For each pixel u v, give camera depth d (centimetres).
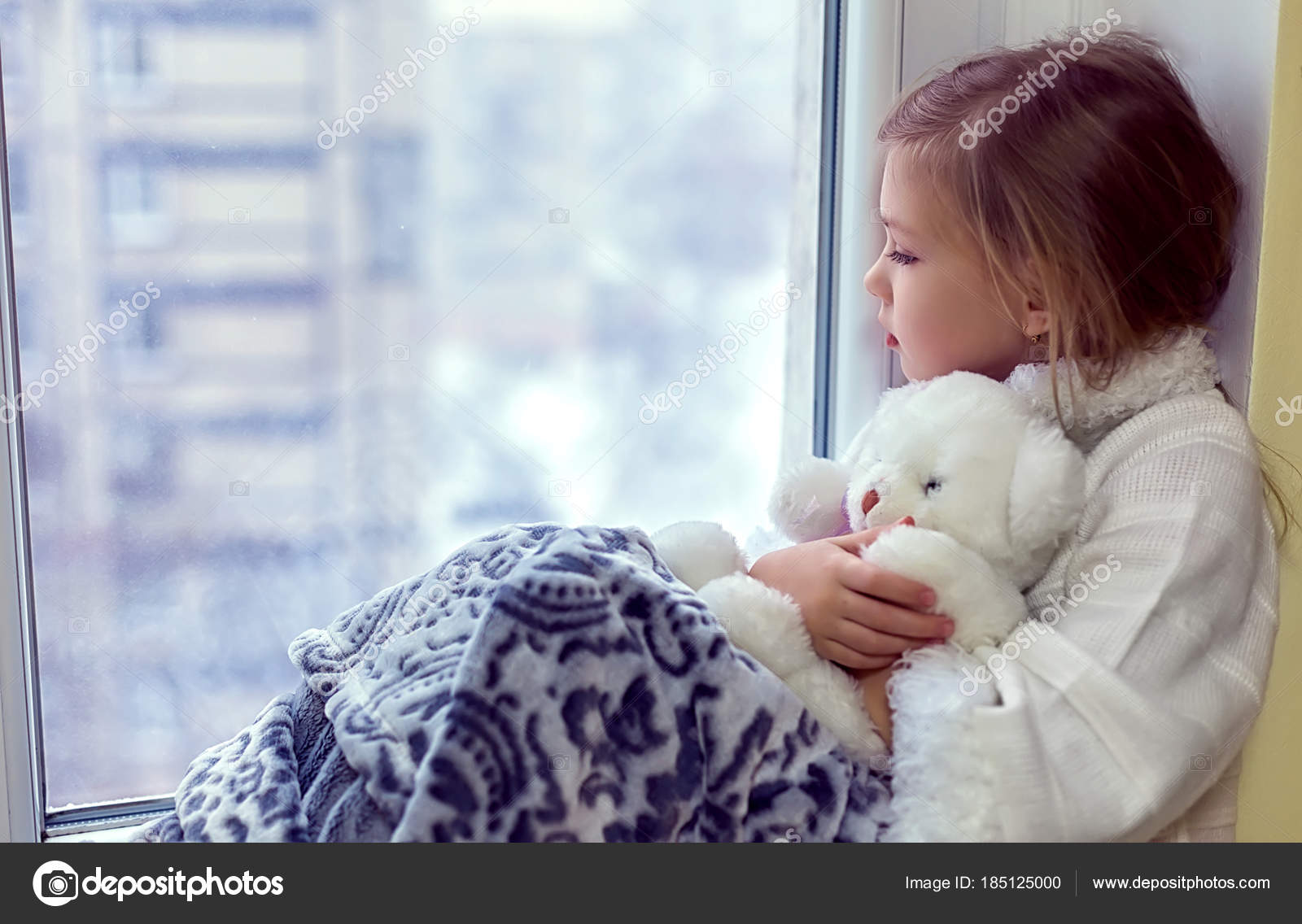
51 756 94
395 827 67
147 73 89
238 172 92
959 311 89
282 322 95
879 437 85
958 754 70
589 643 68
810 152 103
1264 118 84
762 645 76
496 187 97
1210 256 87
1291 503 79
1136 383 84
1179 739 71
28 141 87
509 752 65
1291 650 80
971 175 86
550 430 101
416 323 97
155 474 94
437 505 100
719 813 70
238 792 75
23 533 88
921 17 99
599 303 101
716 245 102
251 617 97
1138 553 77
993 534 79
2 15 85
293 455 96
